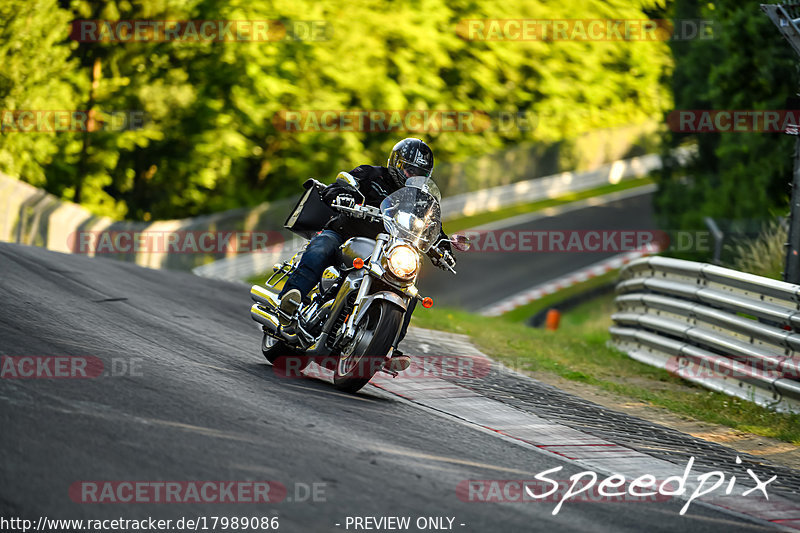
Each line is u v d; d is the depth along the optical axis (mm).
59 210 77812
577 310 88250
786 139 61188
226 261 92062
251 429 18453
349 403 23094
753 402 31922
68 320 27047
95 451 15609
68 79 93625
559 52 124125
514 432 23281
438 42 112875
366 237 25844
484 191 125562
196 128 99375
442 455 19234
